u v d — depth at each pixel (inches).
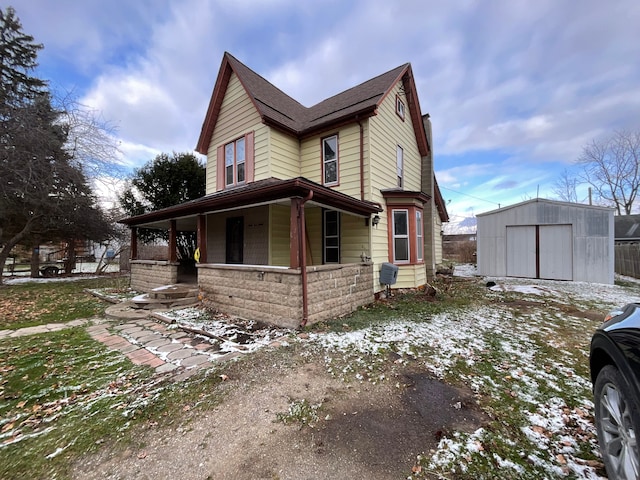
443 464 77.2
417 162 453.4
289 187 194.9
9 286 436.5
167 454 81.7
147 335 191.3
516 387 119.3
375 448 83.6
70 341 180.9
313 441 86.7
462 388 118.8
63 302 315.6
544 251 440.5
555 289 352.5
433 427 93.4
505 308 260.8
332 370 135.0
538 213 443.5
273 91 420.2
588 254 408.5
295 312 198.1
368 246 303.7
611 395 75.5
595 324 209.8
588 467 76.3
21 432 92.6
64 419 99.2
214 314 243.8
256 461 78.6
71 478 73.4
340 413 101.4
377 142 323.6
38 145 432.1
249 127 351.9
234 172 370.6
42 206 473.7
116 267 773.9
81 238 587.5
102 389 119.6
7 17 614.5
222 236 399.9
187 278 381.4
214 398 111.0
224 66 373.7
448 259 957.8
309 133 345.1
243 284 233.8
